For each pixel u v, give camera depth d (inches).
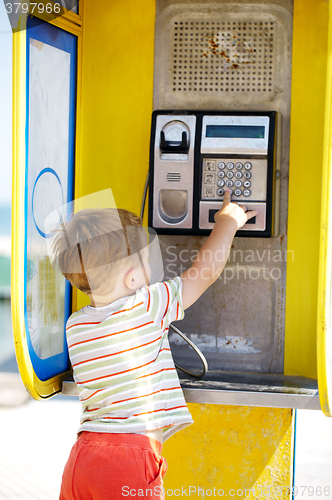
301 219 61.4
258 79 61.9
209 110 60.6
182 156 59.9
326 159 48.1
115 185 65.6
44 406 159.5
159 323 48.4
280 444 59.9
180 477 62.1
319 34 59.5
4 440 131.5
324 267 48.1
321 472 114.0
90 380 46.4
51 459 120.0
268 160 58.1
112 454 42.4
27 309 52.8
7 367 203.5
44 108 56.9
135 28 64.1
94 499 42.1
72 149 65.0
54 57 59.1
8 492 104.3
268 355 63.1
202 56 62.9
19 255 50.4
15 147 49.9
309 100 60.4
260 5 61.2
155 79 64.1
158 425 45.6
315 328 60.8
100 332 46.9
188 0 62.6
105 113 65.4
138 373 46.1
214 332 64.3
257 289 63.3
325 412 50.2
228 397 53.4
